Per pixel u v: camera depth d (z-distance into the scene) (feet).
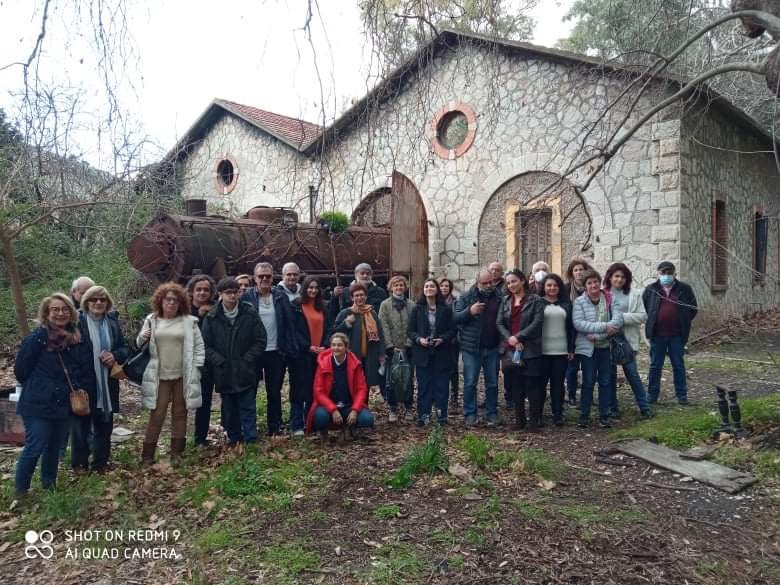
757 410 19.17
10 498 14.49
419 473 15.58
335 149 19.69
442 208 43.11
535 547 11.83
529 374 19.39
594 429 19.90
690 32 27.58
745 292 44.11
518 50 39.09
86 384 15.49
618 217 35.65
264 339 18.22
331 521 13.10
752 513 13.50
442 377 20.70
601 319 20.06
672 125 33.81
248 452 17.31
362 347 20.06
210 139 57.88
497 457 16.47
